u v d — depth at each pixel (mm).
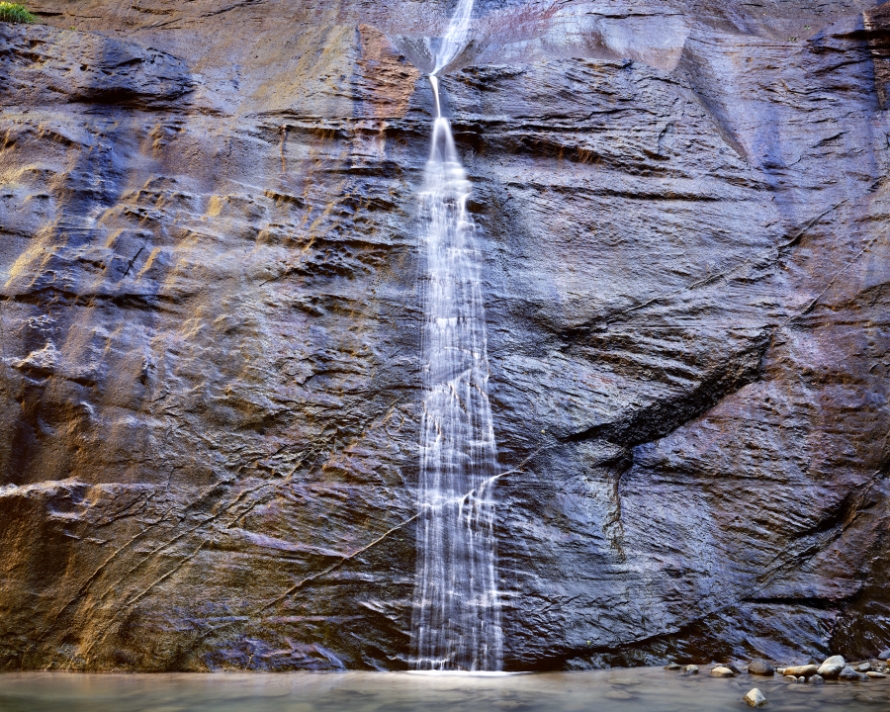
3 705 4621
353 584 5840
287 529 6051
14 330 6836
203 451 6406
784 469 6496
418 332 7121
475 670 5570
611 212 7926
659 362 6980
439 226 7762
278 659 5605
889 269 7312
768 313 7273
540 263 7590
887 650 5770
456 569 5953
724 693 4887
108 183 8000
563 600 5809
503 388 6801
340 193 7906
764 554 6141
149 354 6805
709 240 7758
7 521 6016
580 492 6293
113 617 5730
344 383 6789
